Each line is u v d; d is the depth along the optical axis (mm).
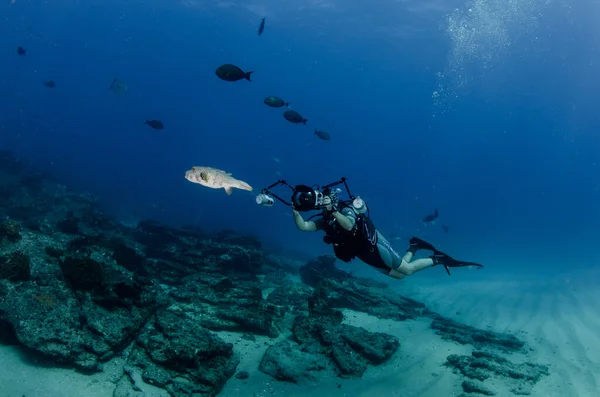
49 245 6902
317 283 11148
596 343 8156
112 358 5375
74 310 5602
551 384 6500
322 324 7371
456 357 7051
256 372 5984
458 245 24062
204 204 30453
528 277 14805
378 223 31922
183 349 5406
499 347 8000
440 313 10648
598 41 32031
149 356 5441
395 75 57594
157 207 23547
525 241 27953
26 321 5113
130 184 31844
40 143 48531
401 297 10906
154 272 9117
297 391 5668
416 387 6125
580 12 26797
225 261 10148
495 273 15812
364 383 6062
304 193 3523
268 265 13008
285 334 7488
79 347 5098
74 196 15438
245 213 29938
